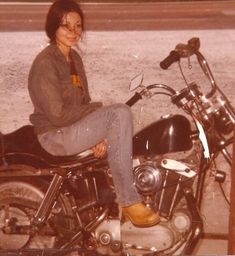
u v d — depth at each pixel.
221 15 5.92
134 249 3.32
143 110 4.70
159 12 6.14
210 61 5.19
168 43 5.61
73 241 3.22
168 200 3.14
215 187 4.08
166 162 3.10
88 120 3.10
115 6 6.18
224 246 3.69
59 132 3.16
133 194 3.07
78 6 3.35
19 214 3.30
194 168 3.12
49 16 3.32
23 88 5.18
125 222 3.21
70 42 3.32
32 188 3.28
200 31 5.78
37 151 3.21
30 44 5.65
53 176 3.25
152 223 3.08
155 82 4.95
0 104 5.02
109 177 3.18
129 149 3.05
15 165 3.22
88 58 5.34
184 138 3.08
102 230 3.21
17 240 3.36
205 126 3.14
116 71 5.17
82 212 3.21
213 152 3.16
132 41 5.65
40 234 3.26
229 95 4.74
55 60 3.22
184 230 3.16
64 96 3.24
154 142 3.09
